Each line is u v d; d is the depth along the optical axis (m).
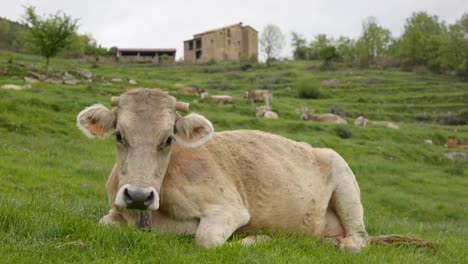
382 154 33.78
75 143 23.19
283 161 7.53
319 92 76.38
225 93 65.06
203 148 6.95
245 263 5.40
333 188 7.94
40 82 46.56
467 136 48.72
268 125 37.53
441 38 118.81
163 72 101.06
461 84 89.50
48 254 5.00
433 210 21.55
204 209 6.27
